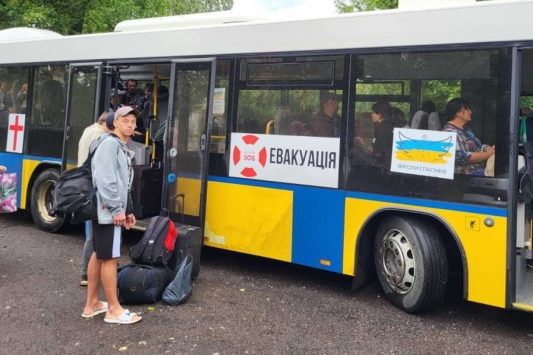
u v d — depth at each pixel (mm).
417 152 5016
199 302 5340
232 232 6195
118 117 4672
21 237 7836
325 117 5566
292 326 4801
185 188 6453
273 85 5922
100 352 4180
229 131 6238
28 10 14055
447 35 4871
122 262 6707
